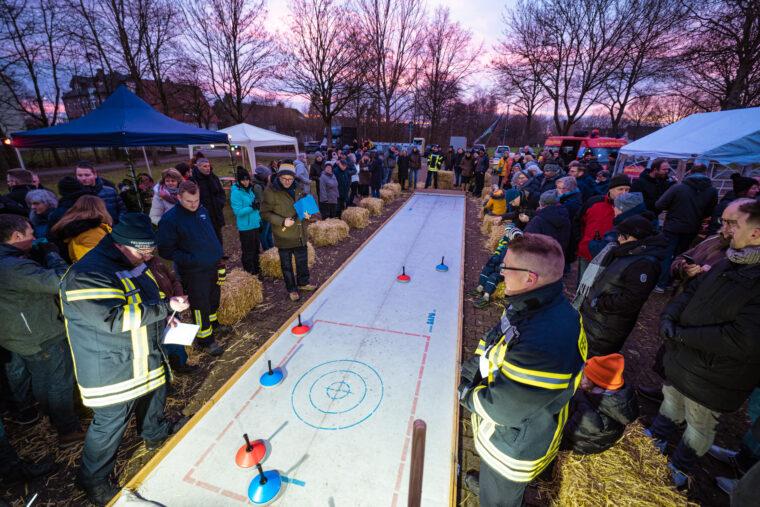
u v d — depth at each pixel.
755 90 14.72
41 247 2.74
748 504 1.46
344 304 4.86
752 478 1.46
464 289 5.46
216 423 2.84
